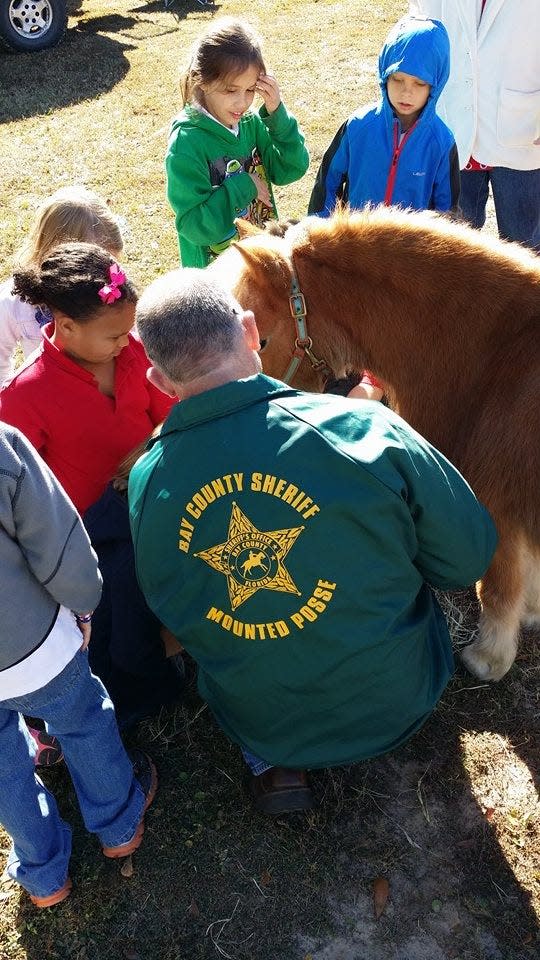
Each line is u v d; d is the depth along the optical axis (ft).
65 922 7.15
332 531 5.32
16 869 7.04
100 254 6.78
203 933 7.01
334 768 8.13
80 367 7.22
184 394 5.61
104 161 22.38
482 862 7.32
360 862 7.40
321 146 21.86
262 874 7.37
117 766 6.99
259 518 5.32
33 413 7.26
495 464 7.36
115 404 7.48
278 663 5.86
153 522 5.58
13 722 6.44
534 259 7.54
